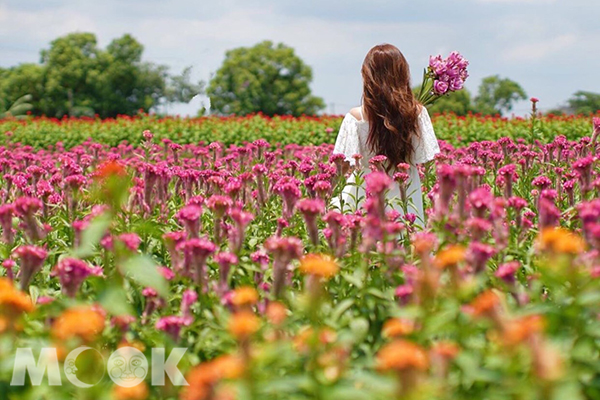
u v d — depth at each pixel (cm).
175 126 1806
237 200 425
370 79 532
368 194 424
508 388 206
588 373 225
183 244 306
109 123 1975
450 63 639
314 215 343
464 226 335
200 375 193
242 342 210
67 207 424
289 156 1122
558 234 249
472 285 238
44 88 7156
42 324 289
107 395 215
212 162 736
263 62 7650
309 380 207
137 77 7431
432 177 655
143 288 325
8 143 1653
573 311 234
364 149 545
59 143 1460
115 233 371
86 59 7294
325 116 1903
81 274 272
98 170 352
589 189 410
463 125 1648
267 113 7600
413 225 407
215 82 7612
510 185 411
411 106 529
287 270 330
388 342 284
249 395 201
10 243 354
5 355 226
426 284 241
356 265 325
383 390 197
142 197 405
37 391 224
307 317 282
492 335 231
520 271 341
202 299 303
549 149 693
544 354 192
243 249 403
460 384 228
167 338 260
